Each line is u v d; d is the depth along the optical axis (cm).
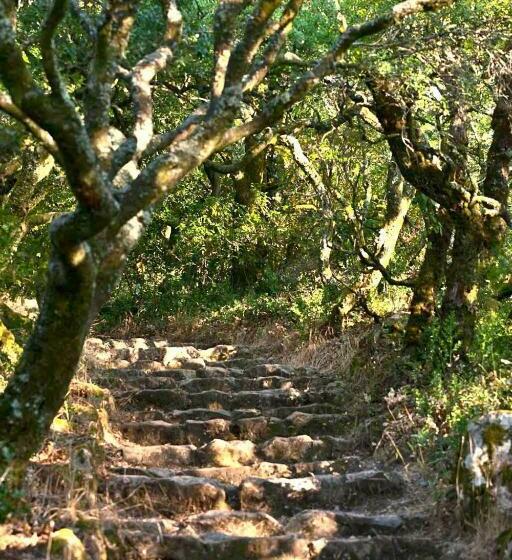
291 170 1692
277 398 964
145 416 902
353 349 1112
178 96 975
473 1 828
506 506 580
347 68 738
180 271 1697
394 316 1166
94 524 538
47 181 1007
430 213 990
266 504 679
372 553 581
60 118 448
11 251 859
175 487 661
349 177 1404
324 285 1386
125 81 607
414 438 750
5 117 872
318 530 615
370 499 693
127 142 555
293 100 583
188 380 1031
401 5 614
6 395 532
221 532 605
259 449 810
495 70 807
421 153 905
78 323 519
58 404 538
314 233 1619
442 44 765
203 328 1502
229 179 1834
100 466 681
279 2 586
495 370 799
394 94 847
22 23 824
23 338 826
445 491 638
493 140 927
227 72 591
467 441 621
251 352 1290
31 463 598
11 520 525
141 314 1625
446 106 836
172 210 1684
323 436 838
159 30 787
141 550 552
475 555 564
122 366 1150
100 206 468
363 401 910
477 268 901
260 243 1689
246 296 1570
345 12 951
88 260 498
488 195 926
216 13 589
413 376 869
